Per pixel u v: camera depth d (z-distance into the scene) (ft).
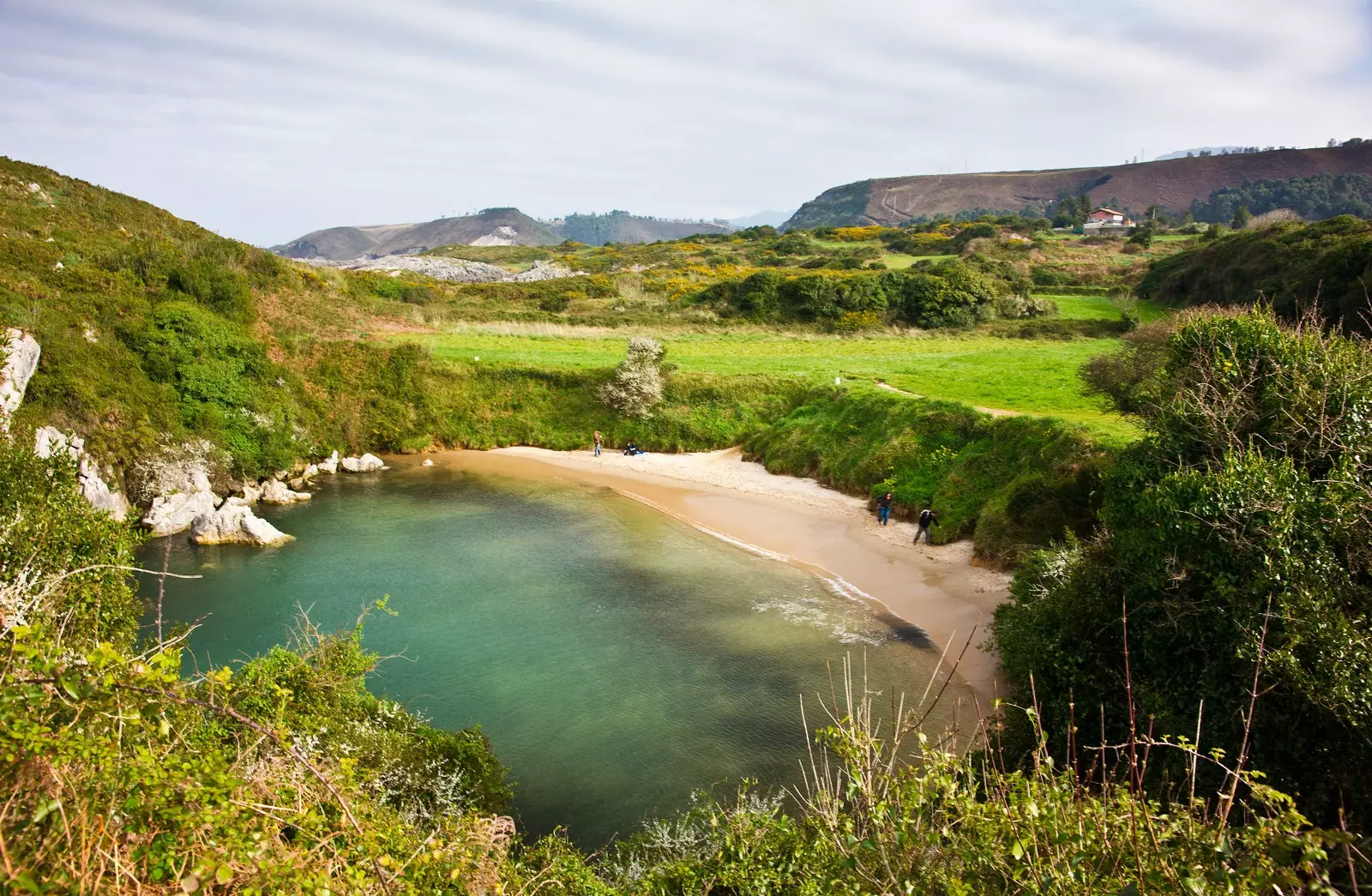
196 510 111.65
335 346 171.83
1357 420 46.62
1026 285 266.98
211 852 16.83
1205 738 41.70
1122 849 18.71
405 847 23.82
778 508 125.29
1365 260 143.54
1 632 19.79
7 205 174.40
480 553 105.29
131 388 119.85
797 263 379.14
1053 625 57.00
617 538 112.47
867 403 142.51
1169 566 46.16
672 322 238.68
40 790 15.76
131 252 155.74
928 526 104.06
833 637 79.92
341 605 86.58
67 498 51.62
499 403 173.99
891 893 20.22
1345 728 35.47
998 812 21.38
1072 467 92.22
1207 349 59.67
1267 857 17.56
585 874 39.42
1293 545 41.50
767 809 47.55
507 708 66.03
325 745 41.81
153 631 77.61
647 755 59.36
